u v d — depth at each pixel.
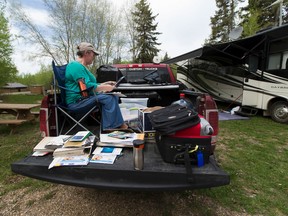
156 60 4.54
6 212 2.17
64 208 2.23
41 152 1.92
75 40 17.14
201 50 6.88
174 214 2.15
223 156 3.67
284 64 5.95
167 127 1.73
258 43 6.36
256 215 2.17
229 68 8.06
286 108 6.05
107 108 2.36
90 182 1.70
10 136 4.77
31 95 15.62
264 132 5.22
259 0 20.84
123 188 1.67
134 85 3.48
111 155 1.86
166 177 1.65
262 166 3.29
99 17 17.80
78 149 1.85
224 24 26.11
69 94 2.45
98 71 4.48
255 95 6.71
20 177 2.86
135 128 2.47
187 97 2.98
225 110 8.27
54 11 16.17
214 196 2.46
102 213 2.15
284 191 2.62
